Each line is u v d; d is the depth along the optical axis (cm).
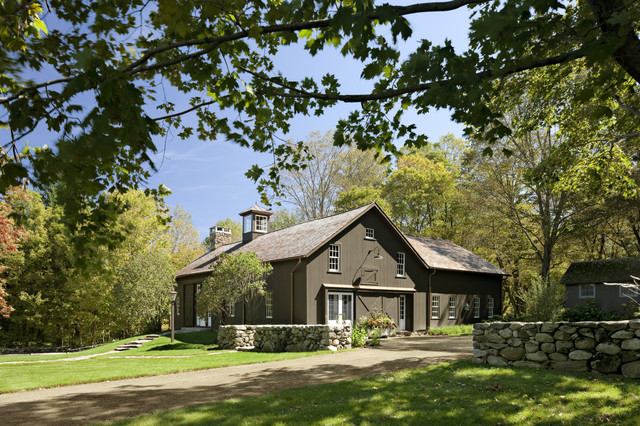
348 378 885
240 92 438
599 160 1374
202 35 382
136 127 284
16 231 1791
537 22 342
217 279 1836
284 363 1157
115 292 2459
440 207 3631
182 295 2817
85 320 2978
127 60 412
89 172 270
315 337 1459
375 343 1634
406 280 2338
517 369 830
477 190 2936
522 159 2686
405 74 382
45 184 289
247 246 2606
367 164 4006
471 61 375
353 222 2144
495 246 3112
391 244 2308
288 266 2003
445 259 2633
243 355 1380
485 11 444
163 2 289
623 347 736
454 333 2225
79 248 439
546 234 2703
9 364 1328
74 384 921
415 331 2317
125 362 1291
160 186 573
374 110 531
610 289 2286
